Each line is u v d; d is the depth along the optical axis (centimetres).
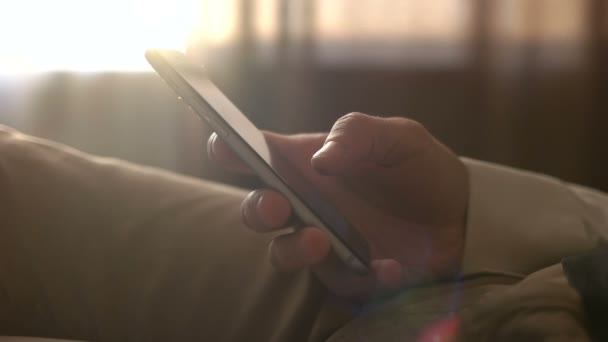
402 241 57
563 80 170
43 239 55
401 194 56
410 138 55
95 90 163
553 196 56
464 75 171
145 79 165
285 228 53
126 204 58
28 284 54
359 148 52
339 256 51
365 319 51
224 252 56
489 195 56
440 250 56
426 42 171
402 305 51
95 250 56
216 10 166
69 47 161
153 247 56
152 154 168
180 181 62
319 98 172
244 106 171
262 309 54
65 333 53
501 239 54
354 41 171
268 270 55
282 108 171
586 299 42
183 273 55
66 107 163
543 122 172
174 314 54
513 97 172
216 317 54
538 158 172
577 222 54
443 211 56
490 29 170
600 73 170
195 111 50
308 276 55
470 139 173
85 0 159
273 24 169
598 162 172
